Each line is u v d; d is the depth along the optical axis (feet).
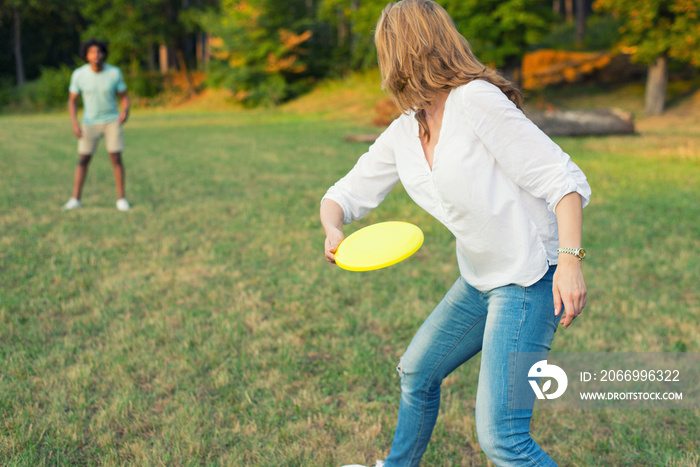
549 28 76.43
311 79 122.52
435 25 5.08
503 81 5.18
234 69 118.32
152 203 24.63
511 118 4.86
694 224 20.38
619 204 23.68
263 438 8.16
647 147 42.45
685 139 47.50
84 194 26.61
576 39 108.99
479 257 5.34
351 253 5.61
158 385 9.53
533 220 5.17
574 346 10.86
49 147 49.60
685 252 16.83
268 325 11.85
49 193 26.66
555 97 84.74
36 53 157.28
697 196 25.25
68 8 144.56
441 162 5.13
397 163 5.74
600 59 91.09
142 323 12.03
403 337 11.57
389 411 8.88
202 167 36.47
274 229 20.47
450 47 5.11
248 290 14.15
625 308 12.71
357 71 120.16
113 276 15.14
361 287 14.48
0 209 22.90
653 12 63.62
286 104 113.39
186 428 8.15
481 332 5.94
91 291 14.02
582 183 4.83
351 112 92.43
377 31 5.32
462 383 9.72
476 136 5.03
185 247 17.97
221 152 44.78
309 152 43.83
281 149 46.29
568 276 4.74
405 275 15.48
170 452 7.73
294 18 122.01
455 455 7.82
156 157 42.04
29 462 7.32
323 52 125.70
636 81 86.17
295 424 8.42
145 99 131.44
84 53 21.90
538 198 5.14
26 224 20.52
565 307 4.74
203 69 144.25
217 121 88.07
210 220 21.68
